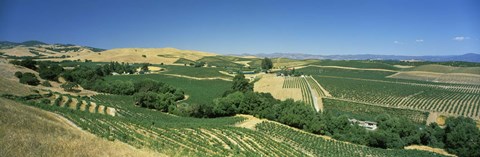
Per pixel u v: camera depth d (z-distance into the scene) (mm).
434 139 85125
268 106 98250
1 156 20344
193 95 129625
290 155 56312
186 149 44250
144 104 101125
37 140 24672
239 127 72000
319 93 135375
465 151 75250
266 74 196875
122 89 119312
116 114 76125
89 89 121500
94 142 29234
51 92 84688
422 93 138375
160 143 44562
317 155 61969
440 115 106062
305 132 84750
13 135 24281
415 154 70188
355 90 143625
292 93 132750
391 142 80062
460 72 192000
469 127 78062
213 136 60969
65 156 22875
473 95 134375
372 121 98000
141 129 53781
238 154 49281
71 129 34344
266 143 62500
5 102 37969
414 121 102812
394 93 138250
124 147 31797
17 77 108625
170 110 99312
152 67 195875
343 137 83188
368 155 66750
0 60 128750
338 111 110125
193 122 77500
